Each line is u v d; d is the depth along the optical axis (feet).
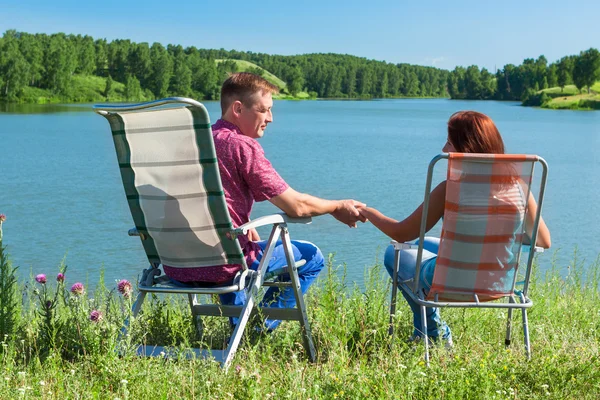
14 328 11.93
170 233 10.77
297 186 75.61
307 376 10.03
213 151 10.10
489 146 10.97
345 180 81.66
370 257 35.68
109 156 109.60
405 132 211.82
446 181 10.79
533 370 10.02
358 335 12.40
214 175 10.17
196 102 9.75
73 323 11.48
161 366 10.02
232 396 8.90
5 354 10.75
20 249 38.86
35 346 11.12
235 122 11.50
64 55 458.09
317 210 11.51
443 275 11.02
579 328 13.62
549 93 612.70
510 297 11.29
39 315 12.12
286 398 8.90
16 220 49.47
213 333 12.87
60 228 46.11
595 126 270.26
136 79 506.48
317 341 12.01
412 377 9.38
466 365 9.90
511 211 10.72
